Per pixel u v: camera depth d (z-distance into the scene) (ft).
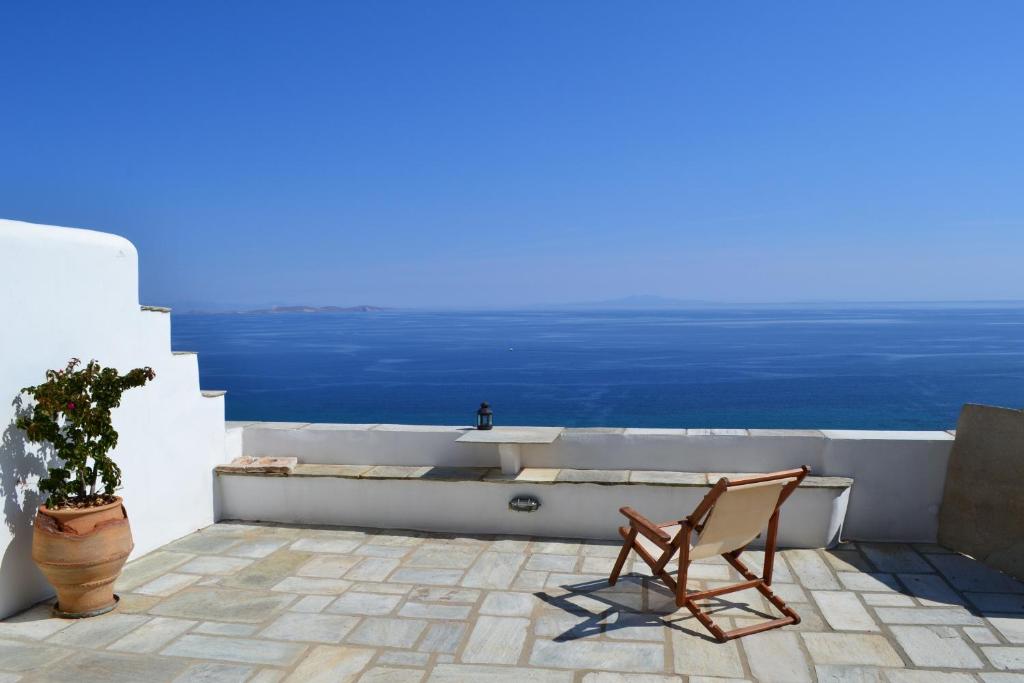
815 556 16.03
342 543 17.42
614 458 18.47
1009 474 14.99
